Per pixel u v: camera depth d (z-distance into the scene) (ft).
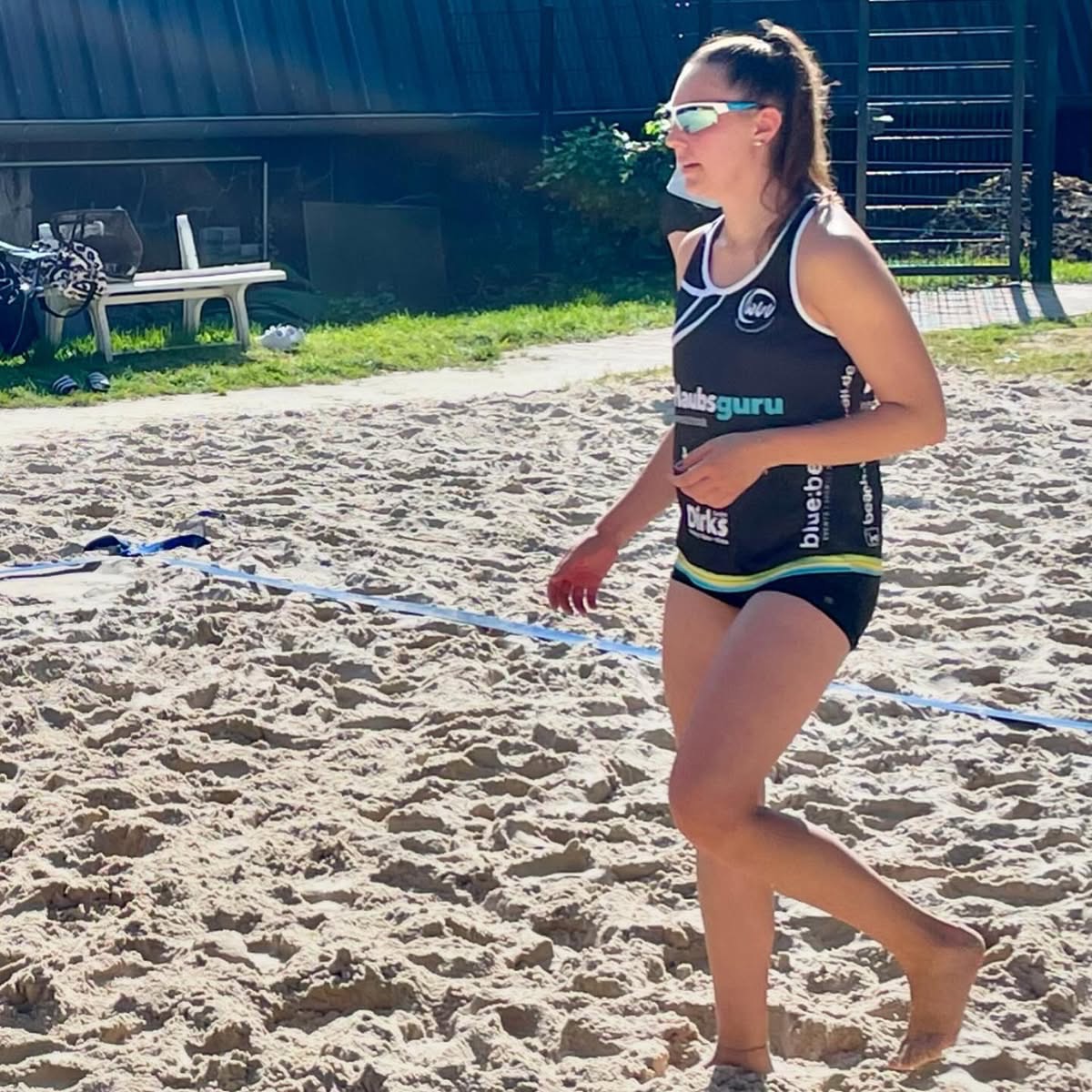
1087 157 80.79
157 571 25.38
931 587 24.80
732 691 10.59
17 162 61.93
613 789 17.69
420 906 14.89
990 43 77.05
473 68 71.92
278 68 66.80
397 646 21.86
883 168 77.56
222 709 19.74
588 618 23.22
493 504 29.94
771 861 10.67
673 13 76.02
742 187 10.92
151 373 46.26
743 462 10.53
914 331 10.59
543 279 70.74
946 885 15.26
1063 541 26.68
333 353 49.73
